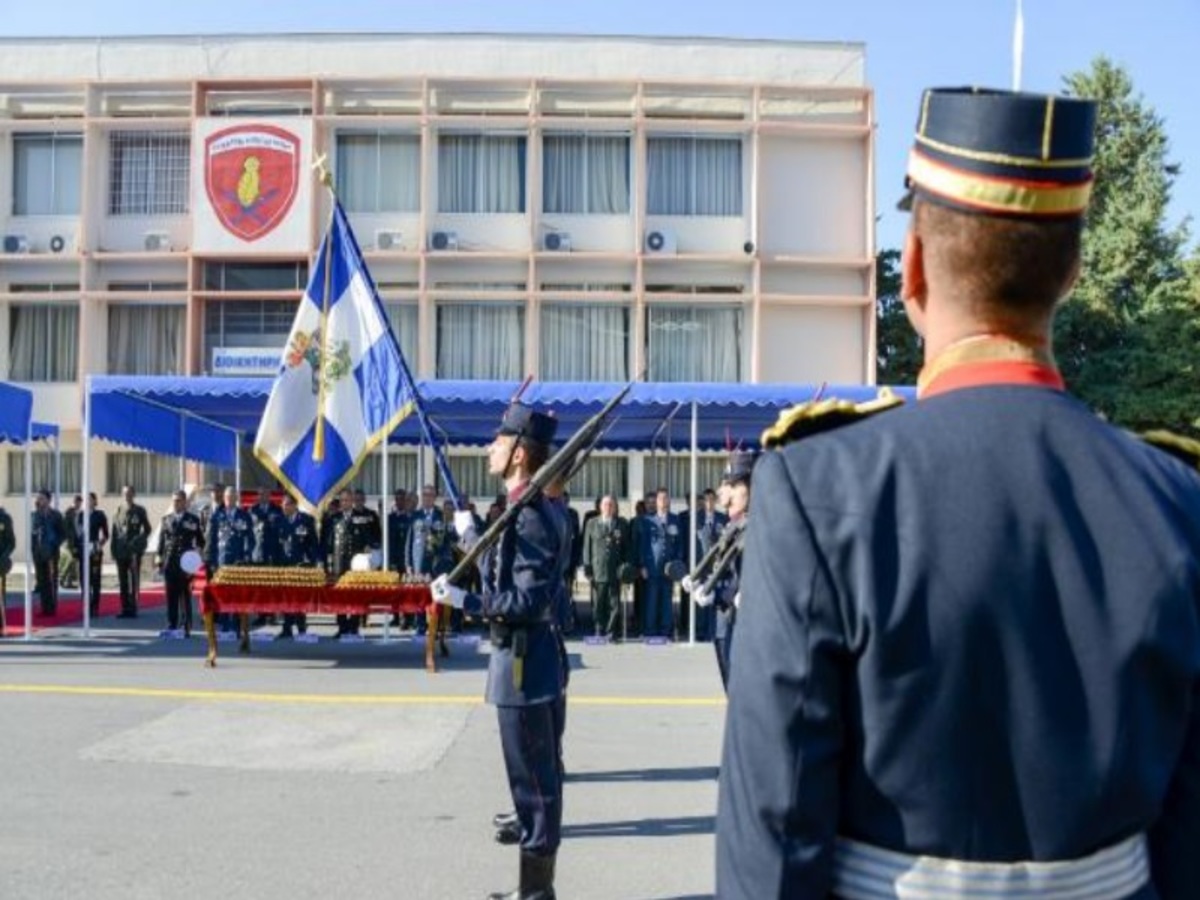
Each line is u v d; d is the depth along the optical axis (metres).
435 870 5.67
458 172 25.98
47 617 17.36
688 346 26.00
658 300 25.73
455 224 25.92
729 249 25.98
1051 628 1.43
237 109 26.11
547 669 5.05
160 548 15.94
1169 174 33.72
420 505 17.12
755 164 25.80
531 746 4.98
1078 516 1.48
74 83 26.00
